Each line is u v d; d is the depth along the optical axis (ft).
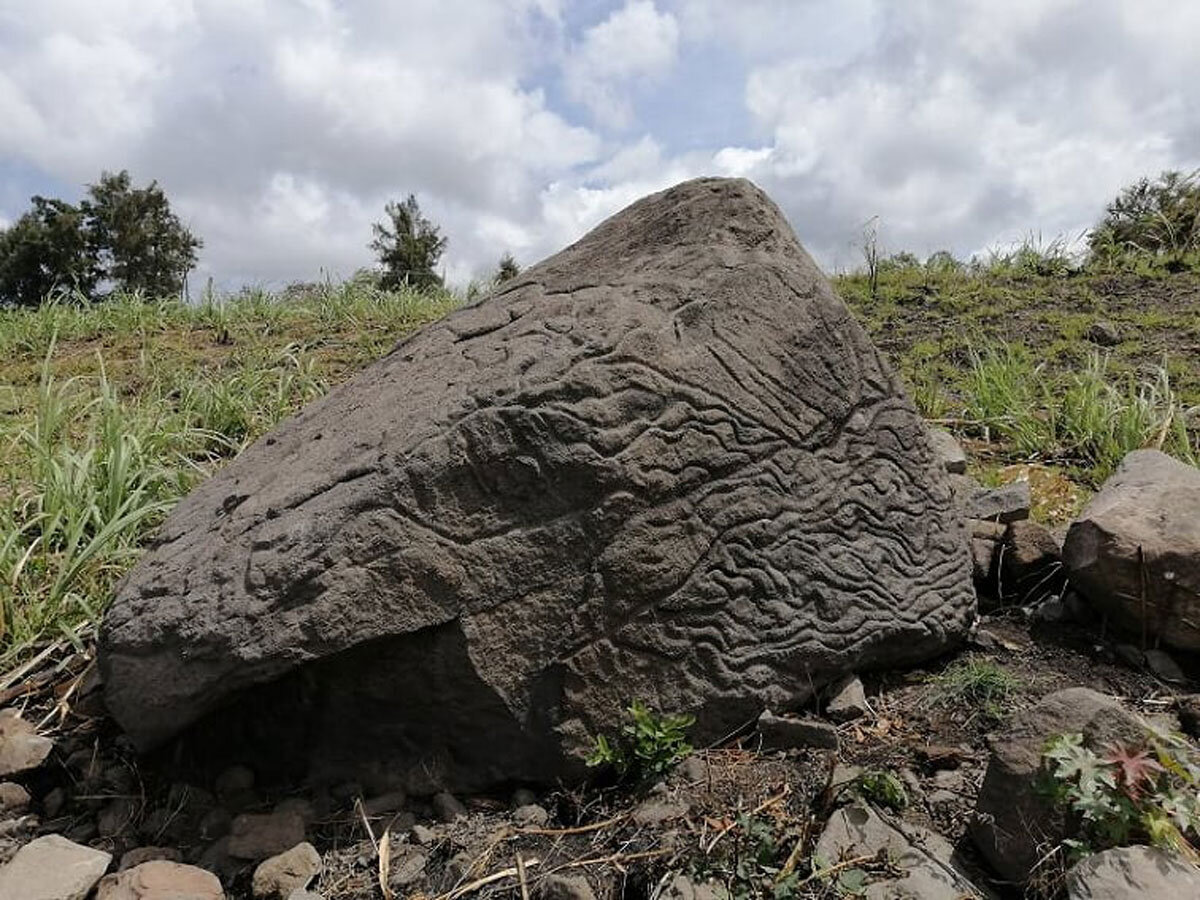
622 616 7.35
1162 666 8.63
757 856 6.46
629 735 7.38
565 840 6.89
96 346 20.26
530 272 9.90
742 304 8.13
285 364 18.45
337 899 6.48
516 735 7.26
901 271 23.68
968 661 8.95
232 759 7.54
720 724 7.80
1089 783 5.89
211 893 6.33
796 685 8.11
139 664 6.93
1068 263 23.07
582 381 7.15
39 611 9.47
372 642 6.85
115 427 12.37
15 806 7.48
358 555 6.57
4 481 12.30
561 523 7.13
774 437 8.09
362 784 7.36
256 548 6.81
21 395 16.94
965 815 6.89
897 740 7.84
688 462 7.55
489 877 6.54
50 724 8.39
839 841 6.56
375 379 9.02
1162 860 5.61
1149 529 8.77
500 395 7.07
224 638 6.51
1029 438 13.96
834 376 8.54
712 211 8.98
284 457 8.25
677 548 7.51
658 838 6.72
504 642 7.07
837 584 8.32
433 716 7.25
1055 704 6.57
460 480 6.88
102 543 10.32
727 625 7.79
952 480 11.55
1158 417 13.99
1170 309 19.35
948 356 17.95
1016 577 10.04
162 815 7.33
